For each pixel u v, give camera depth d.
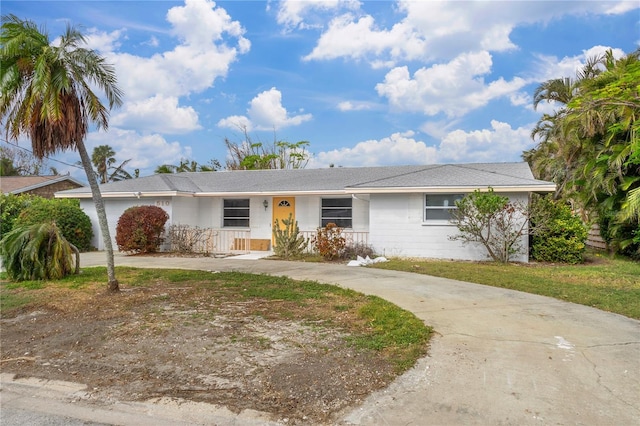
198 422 3.38
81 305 7.13
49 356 4.91
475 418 3.28
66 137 7.26
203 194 16.48
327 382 3.97
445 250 13.31
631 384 3.83
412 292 7.94
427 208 13.57
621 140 12.41
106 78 7.64
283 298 7.46
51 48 6.97
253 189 16.31
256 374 4.20
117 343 5.24
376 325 5.70
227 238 16.95
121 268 11.35
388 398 3.64
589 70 18.27
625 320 5.92
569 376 4.02
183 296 7.68
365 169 18.14
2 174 38.09
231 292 8.01
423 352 4.68
